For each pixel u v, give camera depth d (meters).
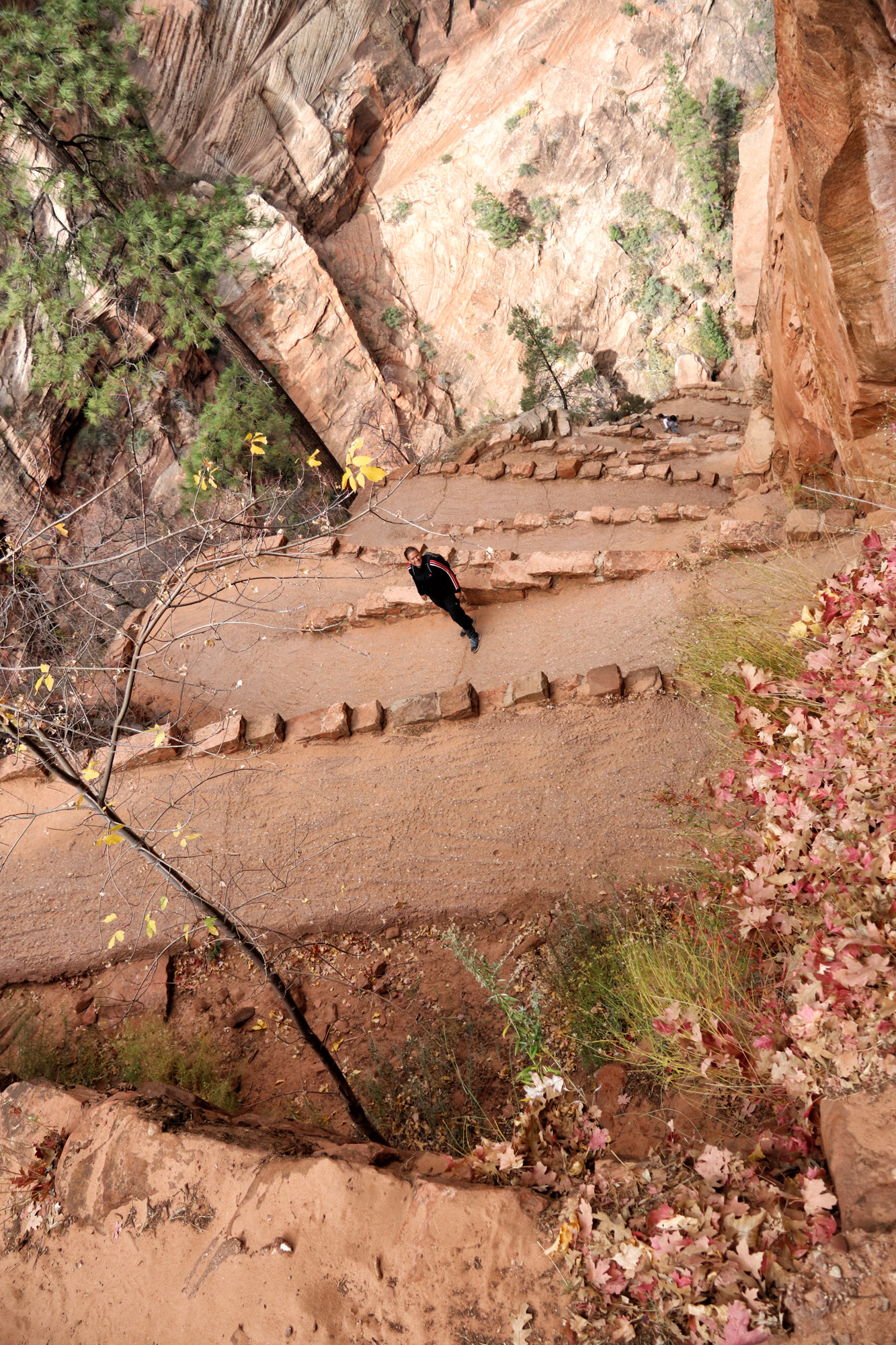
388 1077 5.30
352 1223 2.96
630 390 31.92
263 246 26.33
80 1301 3.16
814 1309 2.24
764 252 13.73
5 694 4.38
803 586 6.30
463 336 31.48
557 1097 3.29
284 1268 2.93
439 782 7.15
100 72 14.73
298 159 27.69
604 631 8.40
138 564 11.23
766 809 3.96
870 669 3.95
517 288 31.12
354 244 30.47
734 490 12.13
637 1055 3.94
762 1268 2.37
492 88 29.47
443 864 6.59
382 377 29.12
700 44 28.92
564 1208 2.76
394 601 9.62
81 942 7.09
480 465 15.14
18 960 7.10
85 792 4.06
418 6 27.69
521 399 30.97
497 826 6.66
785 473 10.04
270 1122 3.94
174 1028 6.44
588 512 11.48
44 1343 3.11
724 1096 3.40
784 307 8.27
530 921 6.06
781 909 3.69
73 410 19.89
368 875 6.76
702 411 21.69
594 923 5.63
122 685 9.52
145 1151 3.48
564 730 7.14
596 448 15.75
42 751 4.01
